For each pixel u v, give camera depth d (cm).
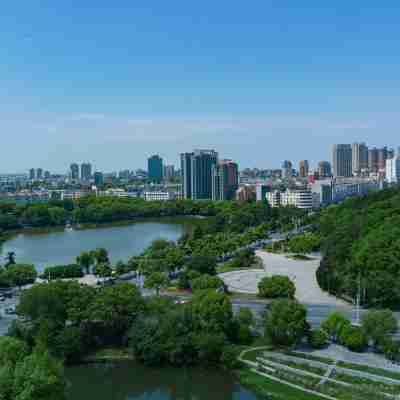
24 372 18912
